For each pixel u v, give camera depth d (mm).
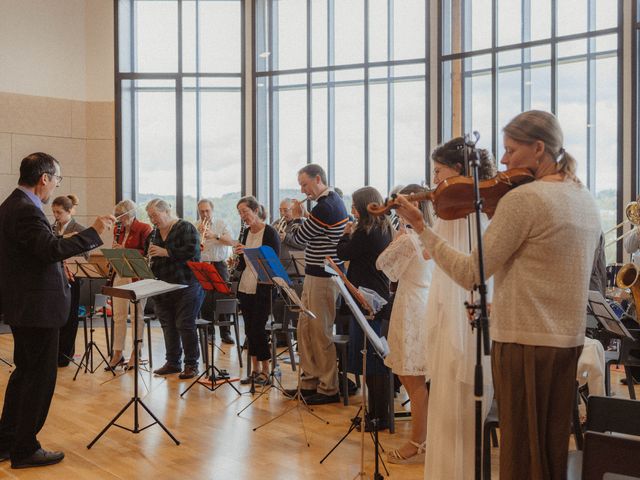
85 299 6516
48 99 10766
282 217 7348
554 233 2078
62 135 10859
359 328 4320
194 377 5977
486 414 2979
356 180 9969
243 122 10703
